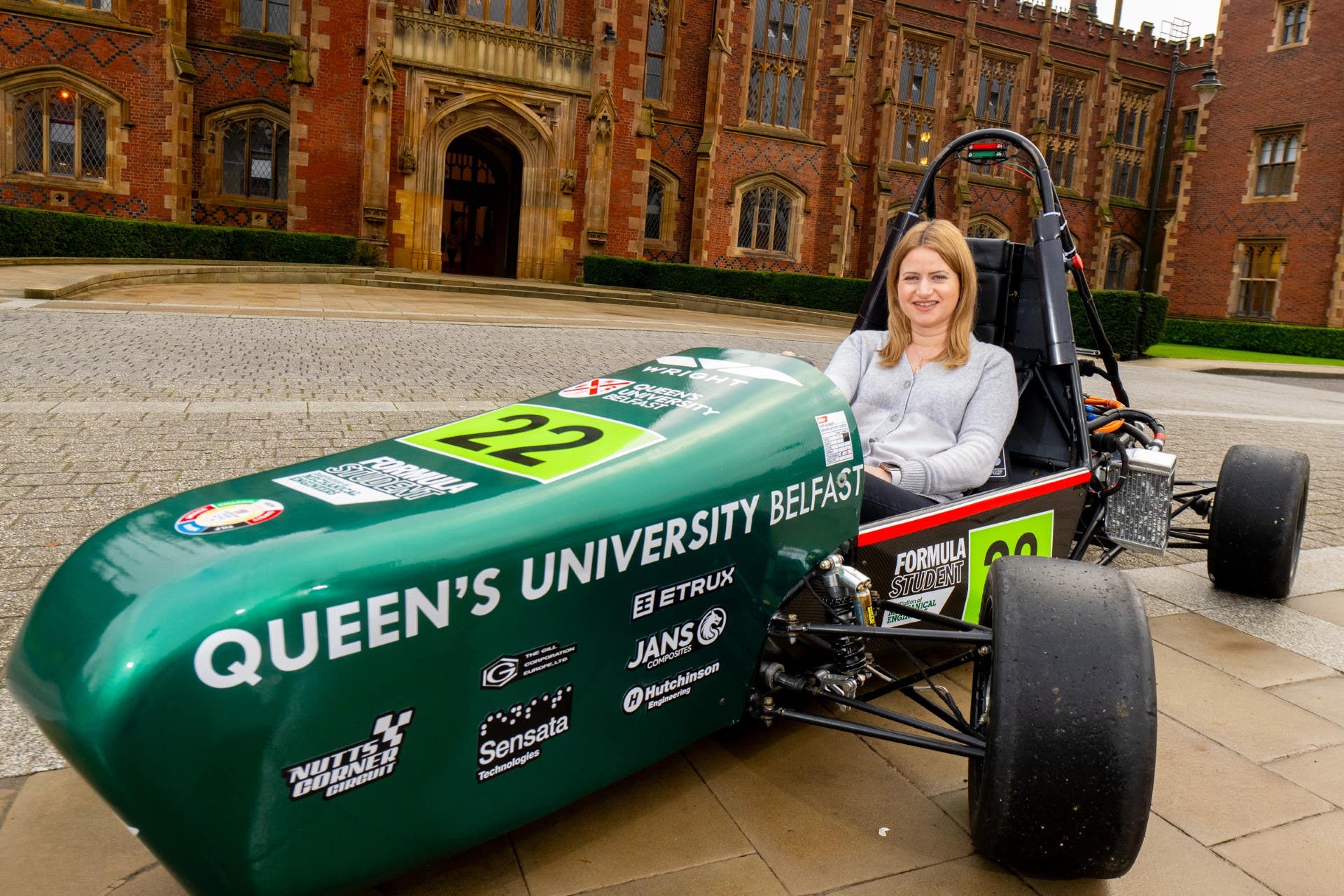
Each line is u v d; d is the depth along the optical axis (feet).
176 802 4.27
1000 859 6.25
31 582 10.60
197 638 4.25
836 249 107.76
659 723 6.71
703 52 100.94
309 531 4.95
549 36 83.82
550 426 6.97
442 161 82.43
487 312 53.26
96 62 76.74
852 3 108.27
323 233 77.71
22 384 21.48
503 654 5.44
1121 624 6.02
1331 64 111.14
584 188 87.76
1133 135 141.08
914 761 8.23
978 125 129.29
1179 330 107.45
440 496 5.56
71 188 77.15
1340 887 6.74
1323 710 9.80
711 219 101.96
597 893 6.22
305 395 22.56
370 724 4.88
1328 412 43.24
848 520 7.80
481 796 5.57
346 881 5.10
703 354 8.57
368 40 77.61
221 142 85.81
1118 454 12.17
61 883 6.00
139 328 33.47
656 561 6.25
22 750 7.61
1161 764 8.48
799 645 8.13
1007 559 6.73
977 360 10.18
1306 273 113.91
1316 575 15.02
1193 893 6.59
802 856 6.77
